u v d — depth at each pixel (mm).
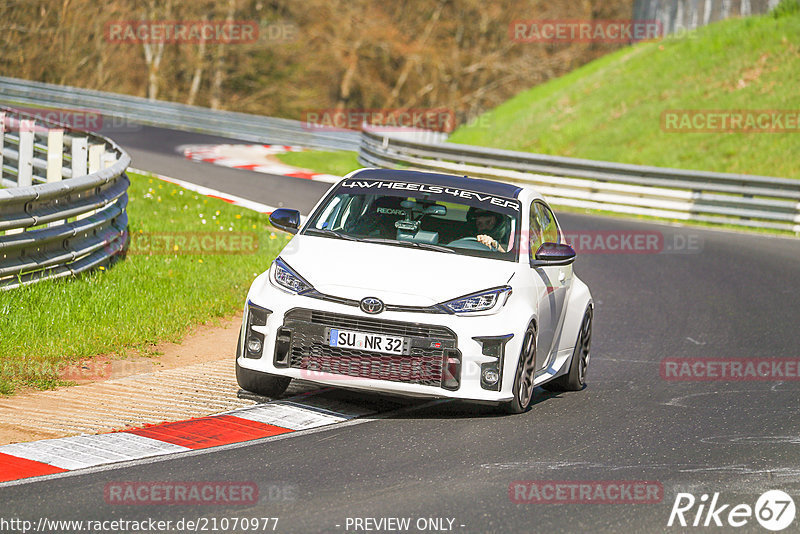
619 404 30297
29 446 22234
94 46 193000
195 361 32500
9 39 181625
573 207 90625
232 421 25328
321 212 29750
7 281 34531
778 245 73062
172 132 137000
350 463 22312
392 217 29406
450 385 25828
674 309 48750
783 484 22375
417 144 102125
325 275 26547
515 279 27516
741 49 122812
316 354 26031
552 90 154375
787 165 100250
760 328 44500
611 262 63312
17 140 61562
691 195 85375
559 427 26750
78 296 36031
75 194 39250
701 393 32281
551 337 29828
